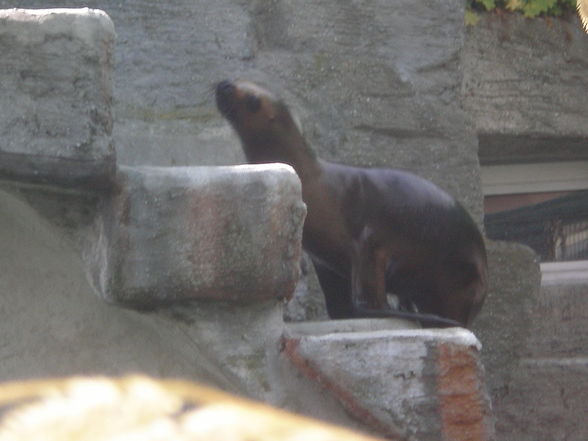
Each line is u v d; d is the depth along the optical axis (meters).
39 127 8.73
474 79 19.50
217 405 2.27
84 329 10.00
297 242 9.44
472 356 9.66
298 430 2.21
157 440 2.12
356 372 9.51
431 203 12.62
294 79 16.73
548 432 19.05
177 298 9.27
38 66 8.72
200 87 16.12
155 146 15.63
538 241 20.88
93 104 8.78
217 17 16.44
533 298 17.41
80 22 8.73
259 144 12.30
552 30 20.08
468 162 17.42
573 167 20.94
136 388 2.33
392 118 17.08
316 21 17.09
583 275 20.33
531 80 19.81
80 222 9.65
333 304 13.17
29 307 10.02
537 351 19.52
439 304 12.96
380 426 9.52
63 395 2.25
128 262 9.12
